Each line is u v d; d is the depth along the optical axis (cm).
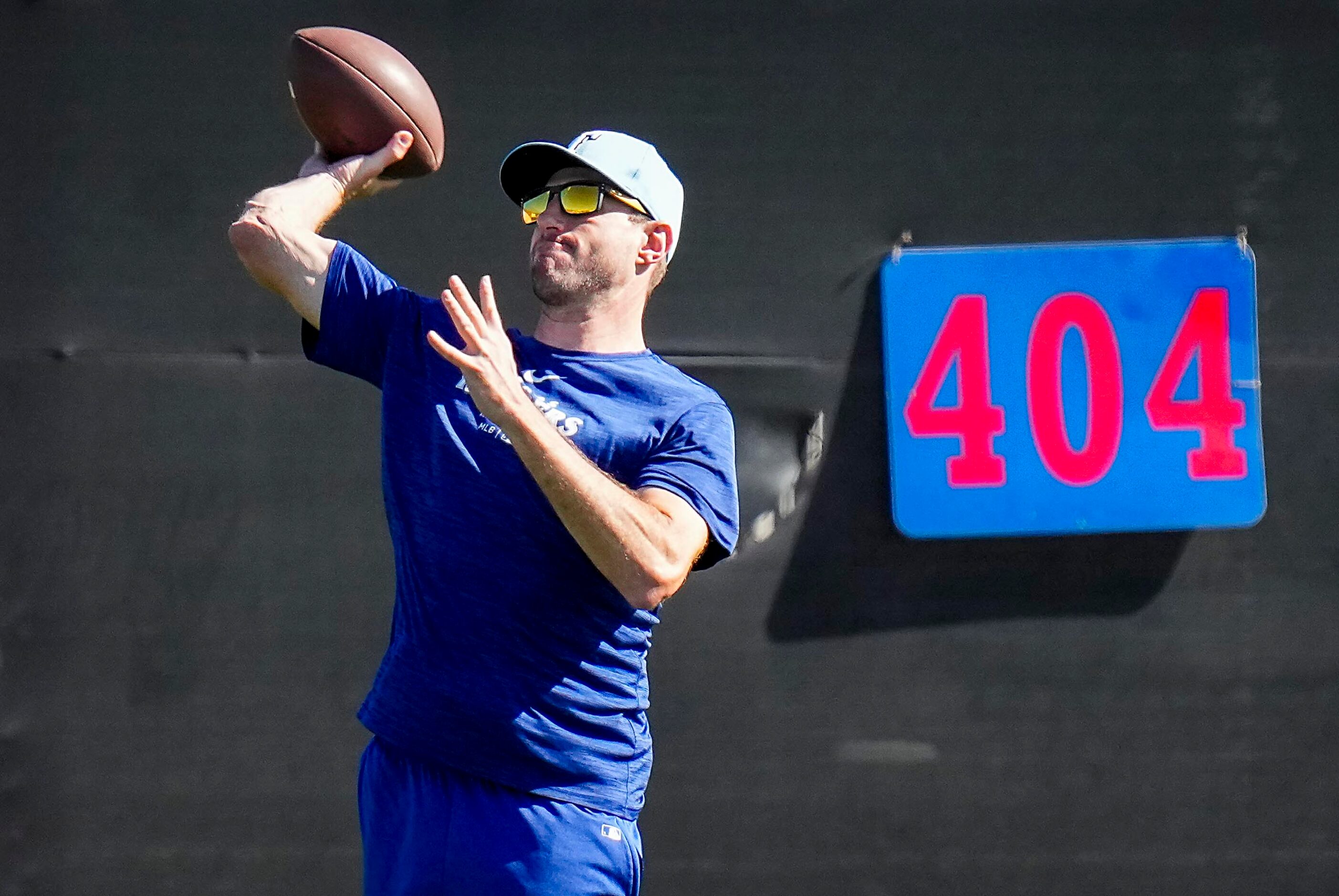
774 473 1323
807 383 1325
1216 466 1317
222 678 1307
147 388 1312
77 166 1315
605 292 898
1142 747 1322
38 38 1316
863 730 1318
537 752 843
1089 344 1322
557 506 759
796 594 1319
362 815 875
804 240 1328
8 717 1297
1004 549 1327
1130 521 1315
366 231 1323
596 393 872
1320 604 1325
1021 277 1323
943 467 1315
